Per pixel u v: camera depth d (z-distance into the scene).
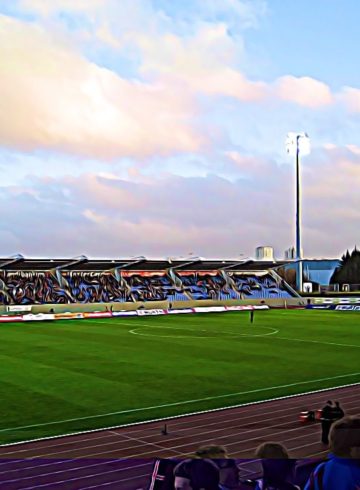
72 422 15.91
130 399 19.02
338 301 76.38
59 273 72.62
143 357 28.89
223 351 31.22
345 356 29.42
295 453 12.63
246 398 19.09
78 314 57.62
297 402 18.30
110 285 74.38
